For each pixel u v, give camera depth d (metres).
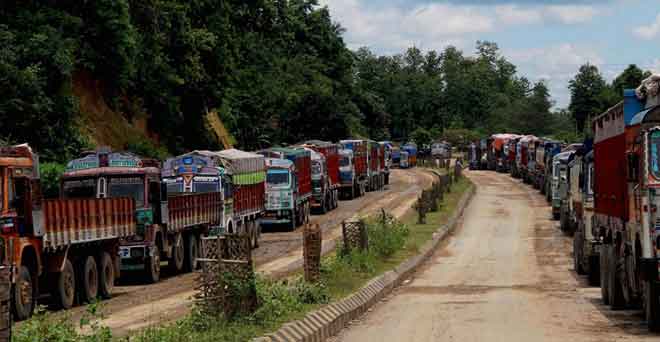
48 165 39.22
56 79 45.19
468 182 87.44
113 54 53.44
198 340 14.84
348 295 22.44
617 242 21.25
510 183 92.12
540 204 66.50
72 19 48.91
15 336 13.66
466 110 199.12
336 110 99.44
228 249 17.09
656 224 17.14
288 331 16.48
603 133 22.81
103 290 26.08
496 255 37.75
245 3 90.94
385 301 24.72
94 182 30.14
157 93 63.31
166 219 31.09
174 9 64.19
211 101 68.94
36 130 43.50
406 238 39.94
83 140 47.00
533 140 86.25
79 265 24.95
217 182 36.81
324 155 63.91
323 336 18.16
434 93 195.62
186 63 65.44
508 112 160.75
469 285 28.11
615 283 21.56
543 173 75.31
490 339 17.72
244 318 16.72
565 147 63.34
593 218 25.05
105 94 57.12
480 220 55.12
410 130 190.50
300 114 98.88
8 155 21.36
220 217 36.91
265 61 102.25
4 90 42.44
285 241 45.59
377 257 31.69
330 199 64.94
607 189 22.20
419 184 93.38
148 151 57.62
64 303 23.62
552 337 17.83
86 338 14.09
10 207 20.86
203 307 16.66
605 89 99.62
